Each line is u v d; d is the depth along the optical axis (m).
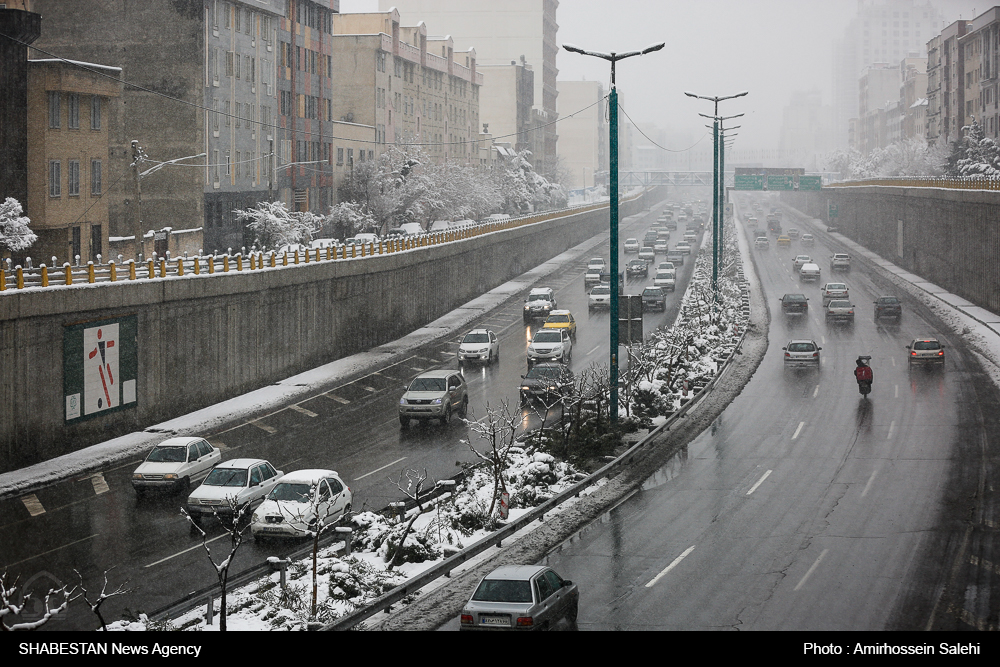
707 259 119.81
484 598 18.58
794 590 22.67
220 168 81.38
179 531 28.80
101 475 35.75
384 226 111.75
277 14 90.75
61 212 62.09
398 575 23.84
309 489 28.20
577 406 40.41
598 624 20.61
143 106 78.12
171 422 43.66
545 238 132.12
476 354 59.53
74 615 21.88
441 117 145.62
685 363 53.03
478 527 28.16
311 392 51.62
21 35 60.03
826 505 30.23
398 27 125.56
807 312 82.06
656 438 40.41
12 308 35.09
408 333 73.69
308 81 100.31
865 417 43.66
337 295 61.25
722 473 34.59
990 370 54.72
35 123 60.38
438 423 44.22
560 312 70.19
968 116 148.62
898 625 20.25
